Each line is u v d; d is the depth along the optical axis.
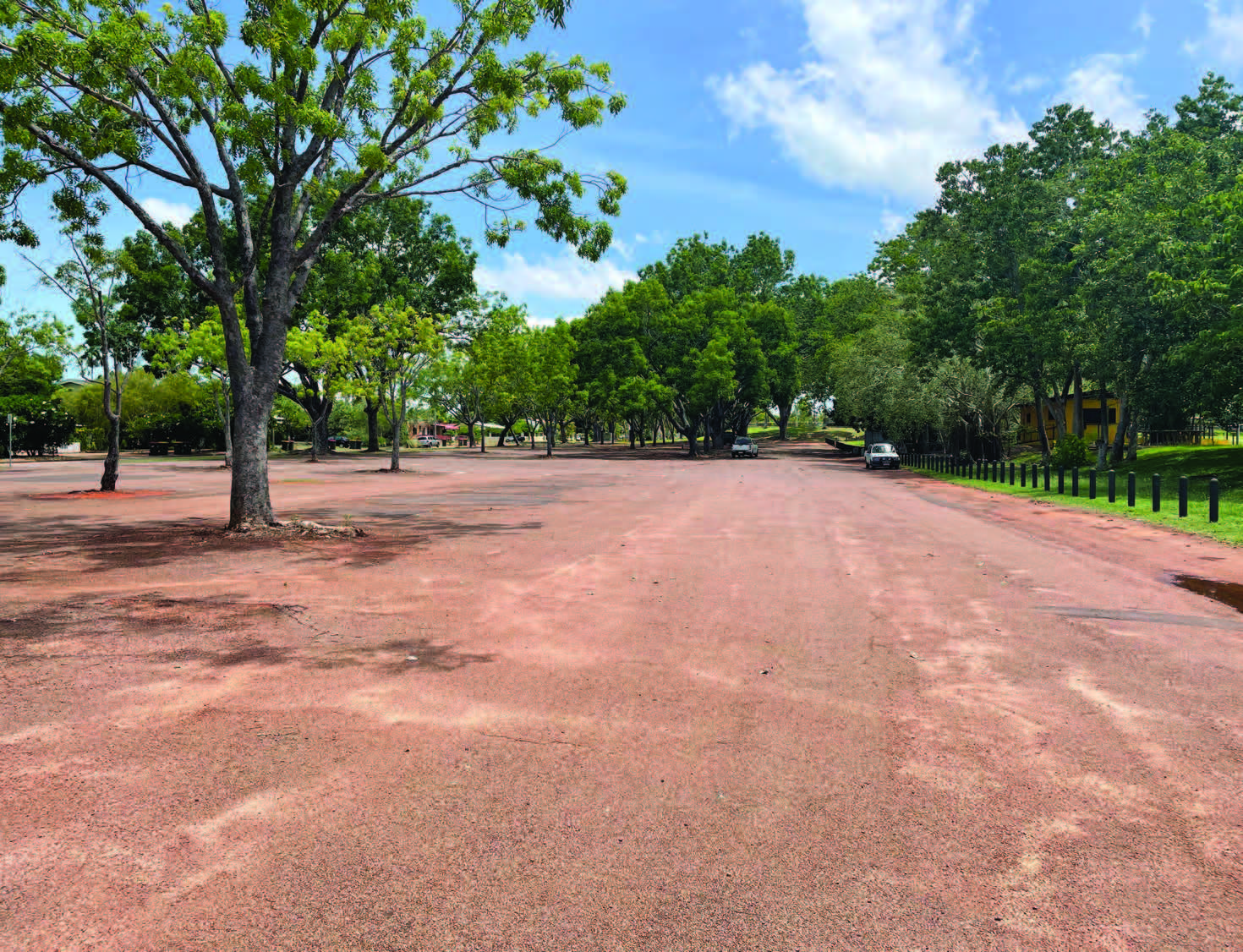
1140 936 2.65
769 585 8.95
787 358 66.31
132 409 67.19
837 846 3.23
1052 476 31.27
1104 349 27.50
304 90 13.19
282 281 13.30
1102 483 26.61
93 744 4.23
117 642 6.34
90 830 3.31
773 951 2.56
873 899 2.86
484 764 4.03
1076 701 5.05
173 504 18.83
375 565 10.21
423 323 35.16
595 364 62.22
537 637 6.61
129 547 11.53
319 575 9.45
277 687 5.23
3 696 4.98
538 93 13.73
